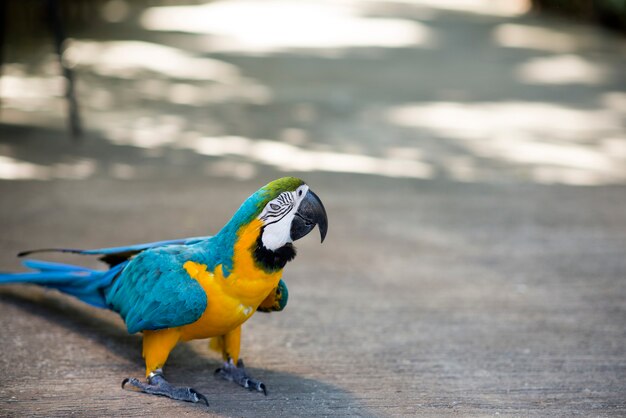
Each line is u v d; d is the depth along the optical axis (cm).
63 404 343
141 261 359
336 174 791
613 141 969
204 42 1695
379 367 404
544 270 562
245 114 1058
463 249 599
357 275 541
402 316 475
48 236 575
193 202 674
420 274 546
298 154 866
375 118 1066
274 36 1834
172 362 400
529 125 1044
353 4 2595
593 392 383
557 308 495
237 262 339
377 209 685
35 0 1544
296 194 342
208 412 342
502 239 624
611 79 1369
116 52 1495
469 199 725
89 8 1844
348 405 359
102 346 408
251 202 336
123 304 366
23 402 343
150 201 671
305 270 546
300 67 1441
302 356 414
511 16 2228
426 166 839
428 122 1050
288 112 1081
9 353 392
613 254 598
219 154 848
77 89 1145
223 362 403
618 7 1834
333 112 1093
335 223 645
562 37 1822
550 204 717
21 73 1217
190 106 1088
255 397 362
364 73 1400
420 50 1667
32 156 797
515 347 435
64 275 404
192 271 344
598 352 431
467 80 1351
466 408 361
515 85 1316
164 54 1512
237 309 348
